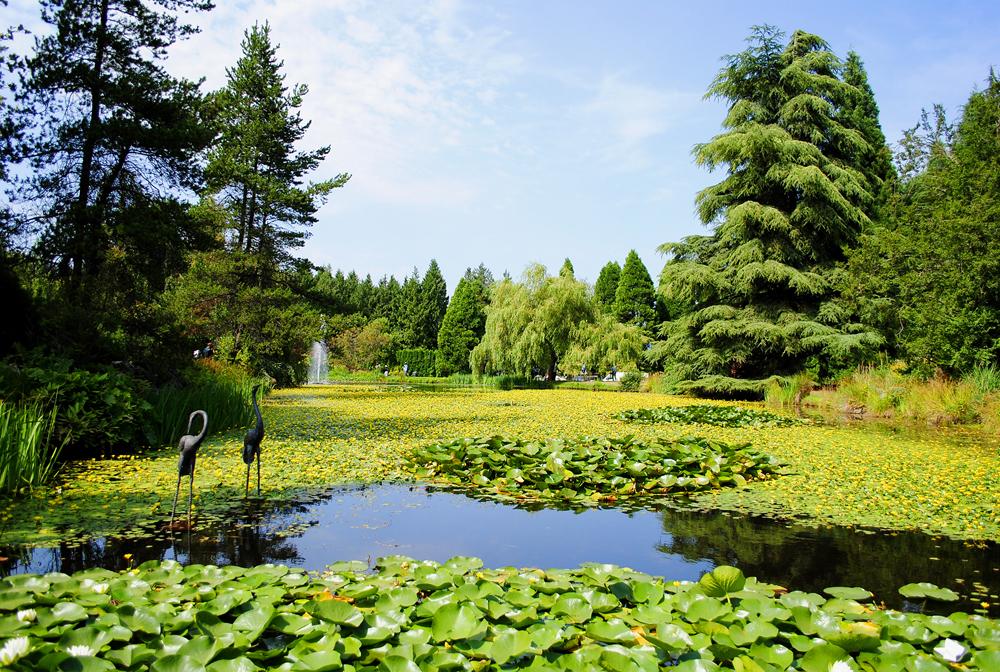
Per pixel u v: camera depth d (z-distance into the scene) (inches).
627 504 193.6
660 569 132.7
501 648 81.9
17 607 89.0
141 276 492.1
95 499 185.9
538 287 1038.4
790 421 414.0
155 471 226.5
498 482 215.3
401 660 76.4
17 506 176.1
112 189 471.8
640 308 1519.4
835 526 168.7
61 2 445.1
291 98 911.0
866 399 531.8
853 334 684.7
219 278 826.2
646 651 81.0
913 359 546.6
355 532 158.1
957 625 90.0
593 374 1353.3
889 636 87.9
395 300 2230.6
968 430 390.3
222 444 296.2
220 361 682.2
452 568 117.4
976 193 518.6
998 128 574.6
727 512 184.1
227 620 90.0
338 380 1515.7
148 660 76.6
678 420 411.5
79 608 88.1
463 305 1804.9
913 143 807.1
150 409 276.2
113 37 456.1
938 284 513.0
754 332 725.3
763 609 93.4
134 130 435.5
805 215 741.9
